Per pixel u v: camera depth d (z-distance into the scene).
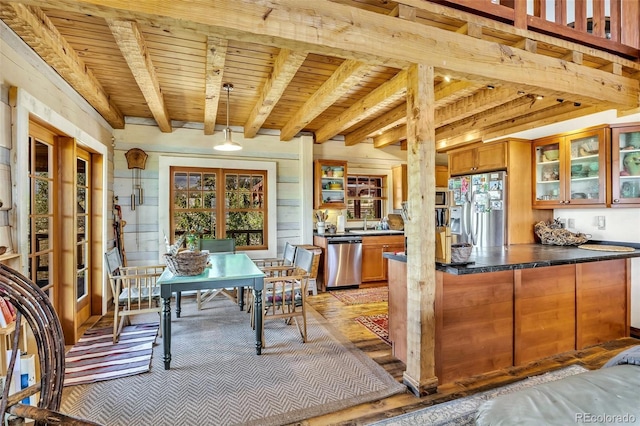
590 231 3.78
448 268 2.24
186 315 3.77
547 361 2.70
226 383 2.32
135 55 2.36
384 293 4.80
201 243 4.25
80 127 3.17
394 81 3.05
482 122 4.20
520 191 4.09
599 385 1.15
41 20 2.10
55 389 1.01
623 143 3.32
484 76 2.32
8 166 1.98
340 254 4.96
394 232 5.39
